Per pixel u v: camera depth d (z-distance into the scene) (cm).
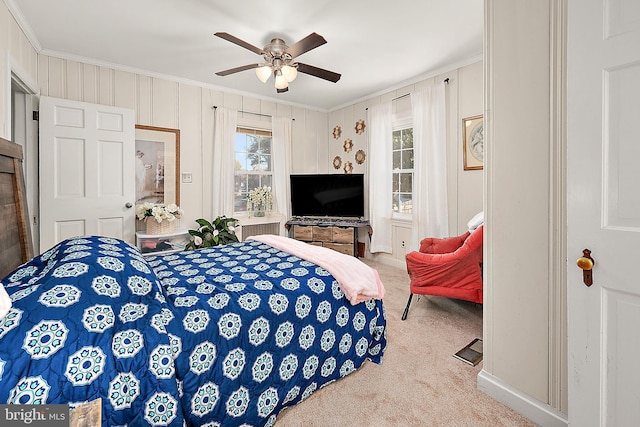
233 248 247
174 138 378
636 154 97
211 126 410
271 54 256
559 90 133
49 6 226
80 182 301
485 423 146
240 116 438
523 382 151
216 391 125
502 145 156
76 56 309
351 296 173
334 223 449
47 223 286
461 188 343
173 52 304
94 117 307
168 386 107
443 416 151
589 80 106
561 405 137
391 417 151
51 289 101
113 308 108
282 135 473
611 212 103
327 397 165
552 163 137
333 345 172
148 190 361
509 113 153
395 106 419
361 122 469
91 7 228
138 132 353
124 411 97
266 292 153
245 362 134
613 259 102
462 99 337
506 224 156
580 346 111
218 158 407
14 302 95
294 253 218
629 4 97
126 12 235
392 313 275
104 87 329
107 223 318
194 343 120
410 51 305
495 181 160
